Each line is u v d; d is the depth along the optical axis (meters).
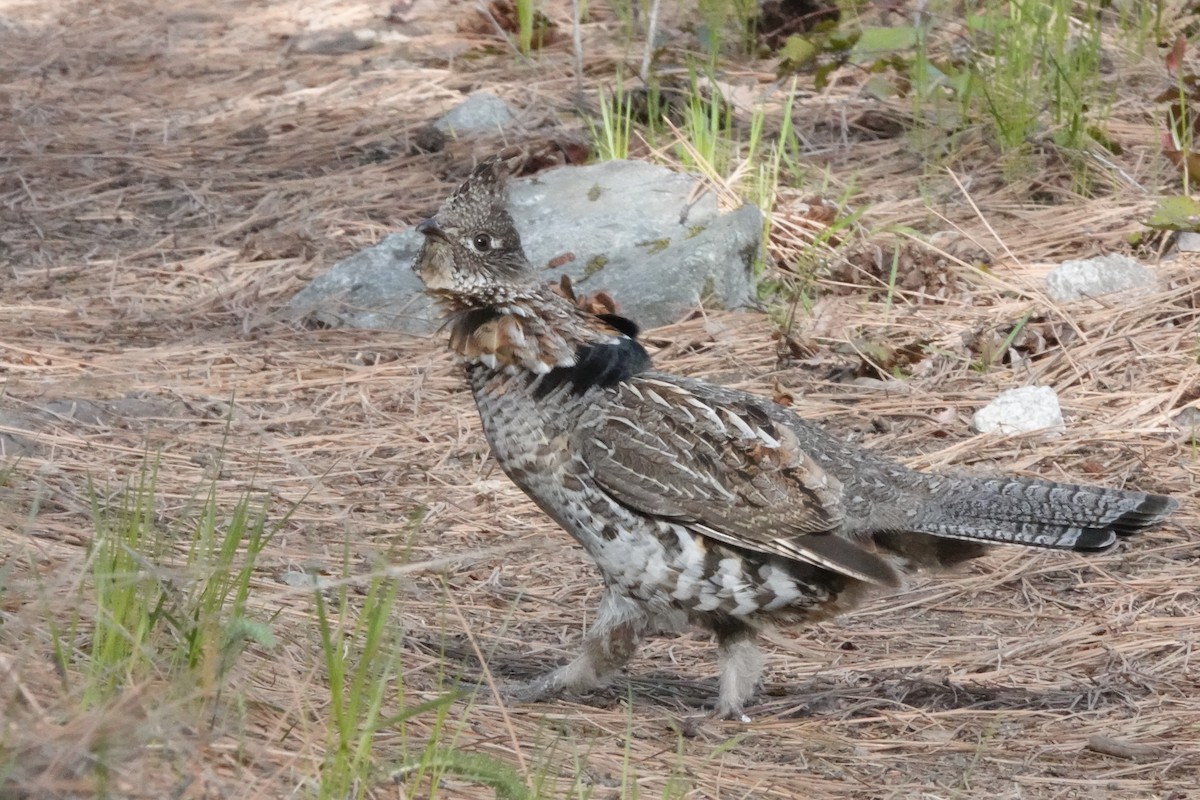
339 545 9.60
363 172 16.66
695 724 7.94
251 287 14.02
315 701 7.08
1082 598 9.42
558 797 6.67
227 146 17.64
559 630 9.02
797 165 15.25
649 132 16.64
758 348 12.65
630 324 8.43
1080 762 7.57
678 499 7.79
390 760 6.65
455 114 17.44
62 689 6.07
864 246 13.89
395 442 11.23
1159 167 15.27
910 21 18.09
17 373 11.82
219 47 21.47
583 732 7.71
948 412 11.58
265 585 8.52
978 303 13.32
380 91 18.97
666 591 7.97
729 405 8.09
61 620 7.10
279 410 11.65
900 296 13.55
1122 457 10.91
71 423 11.01
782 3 18.92
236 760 6.02
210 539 7.25
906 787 7.26
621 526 7.93
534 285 8.26
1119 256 13.41
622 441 7.87
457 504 10.41
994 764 7.55
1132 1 18.61
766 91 17.45
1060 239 14.20
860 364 12.25
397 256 13.84
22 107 18.98
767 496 7.81
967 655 8.80
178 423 11.27
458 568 9.58
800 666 8.78
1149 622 9.05
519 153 16.53
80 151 17.55
